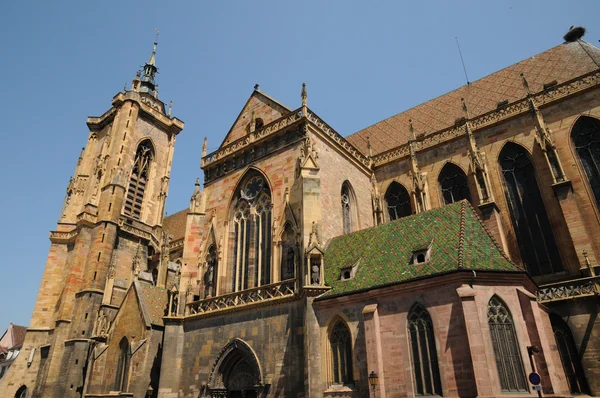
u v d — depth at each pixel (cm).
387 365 3219
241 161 5416
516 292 3203
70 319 7162
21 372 7394
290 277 4244
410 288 3328
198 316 4616
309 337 3619
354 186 5503
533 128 4912
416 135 6344
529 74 5794
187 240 5259
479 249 3488
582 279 3744
